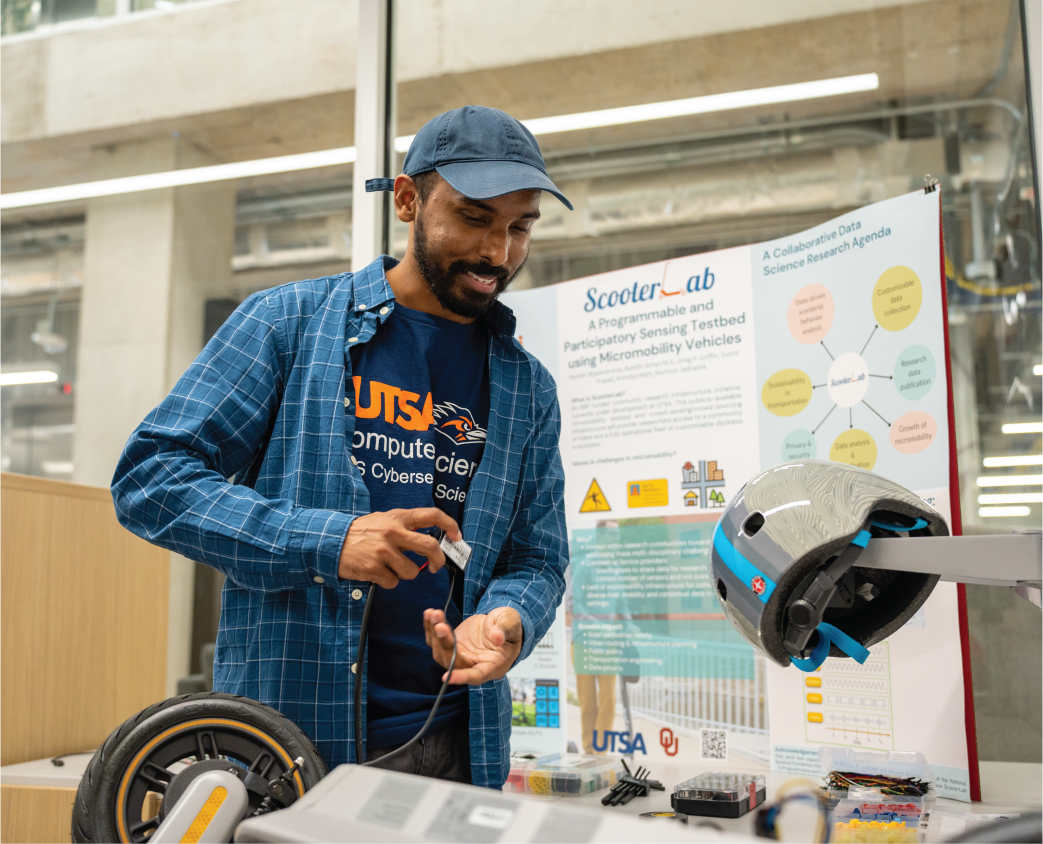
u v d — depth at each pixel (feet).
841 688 5.89
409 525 2.83
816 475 2.56
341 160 15.97
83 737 6.80
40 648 6.51
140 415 17.70
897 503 2.46
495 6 12.28
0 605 6.24
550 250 14.26
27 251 18.20
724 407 6.76
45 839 5.49
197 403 3.17
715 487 6.70
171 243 17.48
